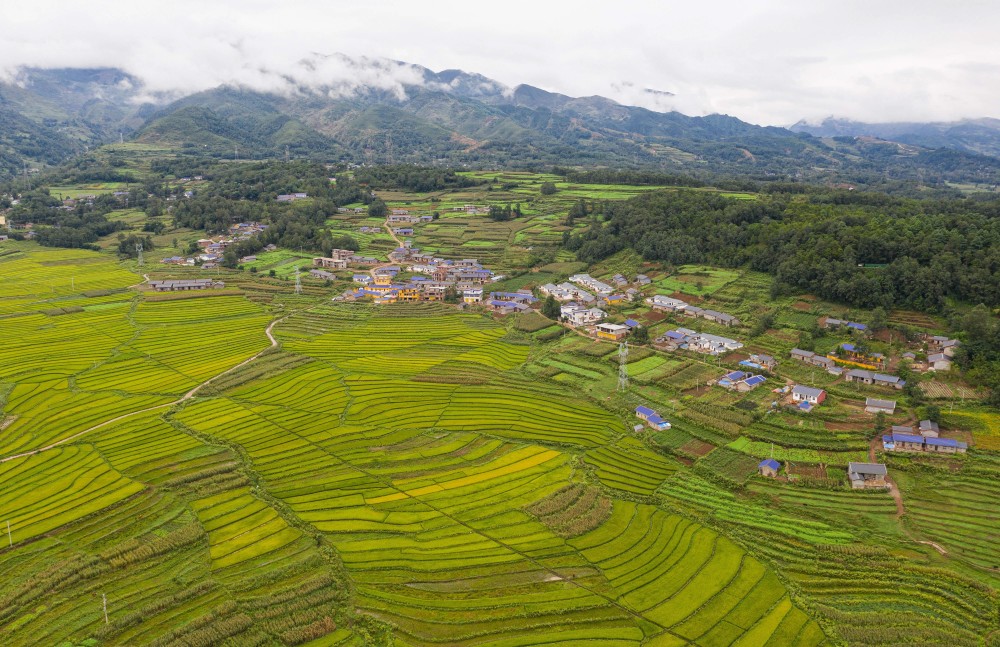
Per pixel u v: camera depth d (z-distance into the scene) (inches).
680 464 4660.4
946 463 4451.3
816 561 3582.7
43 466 4419.3
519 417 5324.8
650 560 3587.6
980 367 5457.7
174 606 3157.0
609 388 5880.9
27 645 2888.8
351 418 5265.8
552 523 3873.0
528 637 3011.8
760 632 3058.6
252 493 4143.7
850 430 4923.7
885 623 3125.0
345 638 2994.6
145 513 3890.3
